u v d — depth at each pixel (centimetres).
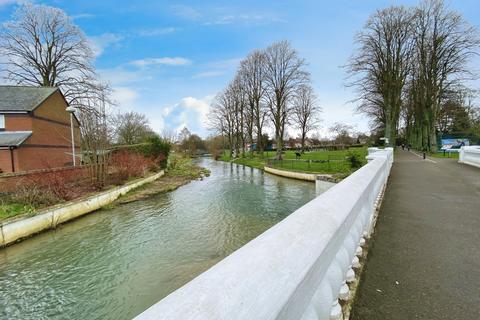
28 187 1056
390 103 2403
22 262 729
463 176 820
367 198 277
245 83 4341
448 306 174
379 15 2378
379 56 2367
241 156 4875
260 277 69
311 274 91
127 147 2409
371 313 167
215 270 71
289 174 2272
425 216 393
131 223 1061
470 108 3306
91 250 801
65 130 2364
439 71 2405
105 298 565
